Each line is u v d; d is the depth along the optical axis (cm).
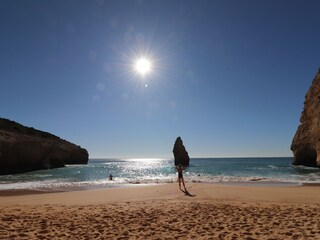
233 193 1570
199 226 739
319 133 4562
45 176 4266
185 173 4741
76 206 1183
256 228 695
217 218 838
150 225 772
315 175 3525
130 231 711
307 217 809
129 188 1980
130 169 6775
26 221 838
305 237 601
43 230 719
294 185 2259
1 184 2828
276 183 2473
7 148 5025
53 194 1800
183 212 953
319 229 663
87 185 2570
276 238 598
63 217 905
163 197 1463
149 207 1091
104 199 1464
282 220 776
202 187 1900
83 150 9869
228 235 636
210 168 6241
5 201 1495
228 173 4366
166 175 4462
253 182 2598
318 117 4691
